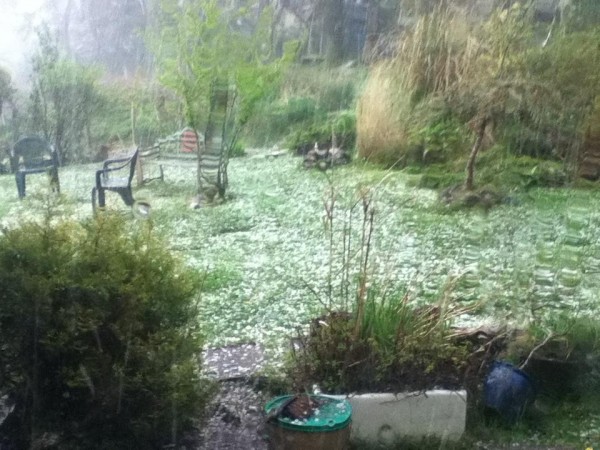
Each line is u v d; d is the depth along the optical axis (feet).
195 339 10.91
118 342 10.17
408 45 27.22
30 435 10.46
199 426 11.30
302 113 27.17
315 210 21.42
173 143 24.56
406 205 22.22
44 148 21.31
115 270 10.15
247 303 15.89
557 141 23.79
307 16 26.86
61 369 10.07
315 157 25.98
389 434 11.75
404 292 14.10
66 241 10.42
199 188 23.13
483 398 12.45
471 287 15.93
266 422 10.55
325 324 12.60
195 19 23.82
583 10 25.32
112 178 22.11
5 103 21.39
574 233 18.83
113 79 23.76
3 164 21.13
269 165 26.18
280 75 25.57
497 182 23.66
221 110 24.89
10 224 11.04
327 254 18.78
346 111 27.20
